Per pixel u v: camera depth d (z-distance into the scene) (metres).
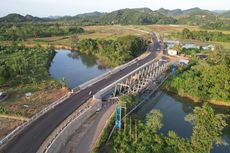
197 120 90.56
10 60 185.25
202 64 160.12
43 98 124.94
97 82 142.00
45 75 164.50
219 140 87.88
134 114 113.00
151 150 84.31
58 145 81.62
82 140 86.69
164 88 150.12
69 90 136.00
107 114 104.88
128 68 172.25
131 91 130.62
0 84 136.88
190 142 88.56
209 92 138.50
